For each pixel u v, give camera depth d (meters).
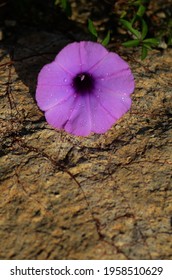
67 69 0.51
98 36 0.60
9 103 0.54
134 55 0.58
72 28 0.60
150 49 0.57
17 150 0.52
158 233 0.49
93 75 0.51
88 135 0.53
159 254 0.48
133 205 0.50
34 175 0.51
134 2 0.60
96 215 0.49
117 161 0.52
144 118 0.54
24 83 0.55
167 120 0.54
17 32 0.60
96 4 0.62
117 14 0.61
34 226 0.49
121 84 0.51
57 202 0.50
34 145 0.52
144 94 0.55
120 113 0.51
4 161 0.51
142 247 0.48
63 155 0.52
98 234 0.48
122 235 0.48
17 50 0.58
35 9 0.62
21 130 0.53
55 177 0.51
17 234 0.48
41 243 0.48
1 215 0.49
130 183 0.51
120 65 0.50
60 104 0.51
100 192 0.50
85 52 0.50
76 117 0.51
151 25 0.61
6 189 0.50
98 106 0.51
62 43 0.59
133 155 0.52
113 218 0.49
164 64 0.58
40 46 0.58
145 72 0.57
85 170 0.51
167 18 0.61
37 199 0.50
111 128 0.53
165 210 0.49
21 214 0.49
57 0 0.62
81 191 0.50
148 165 0.51
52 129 0.53
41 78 0.50
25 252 0.48
